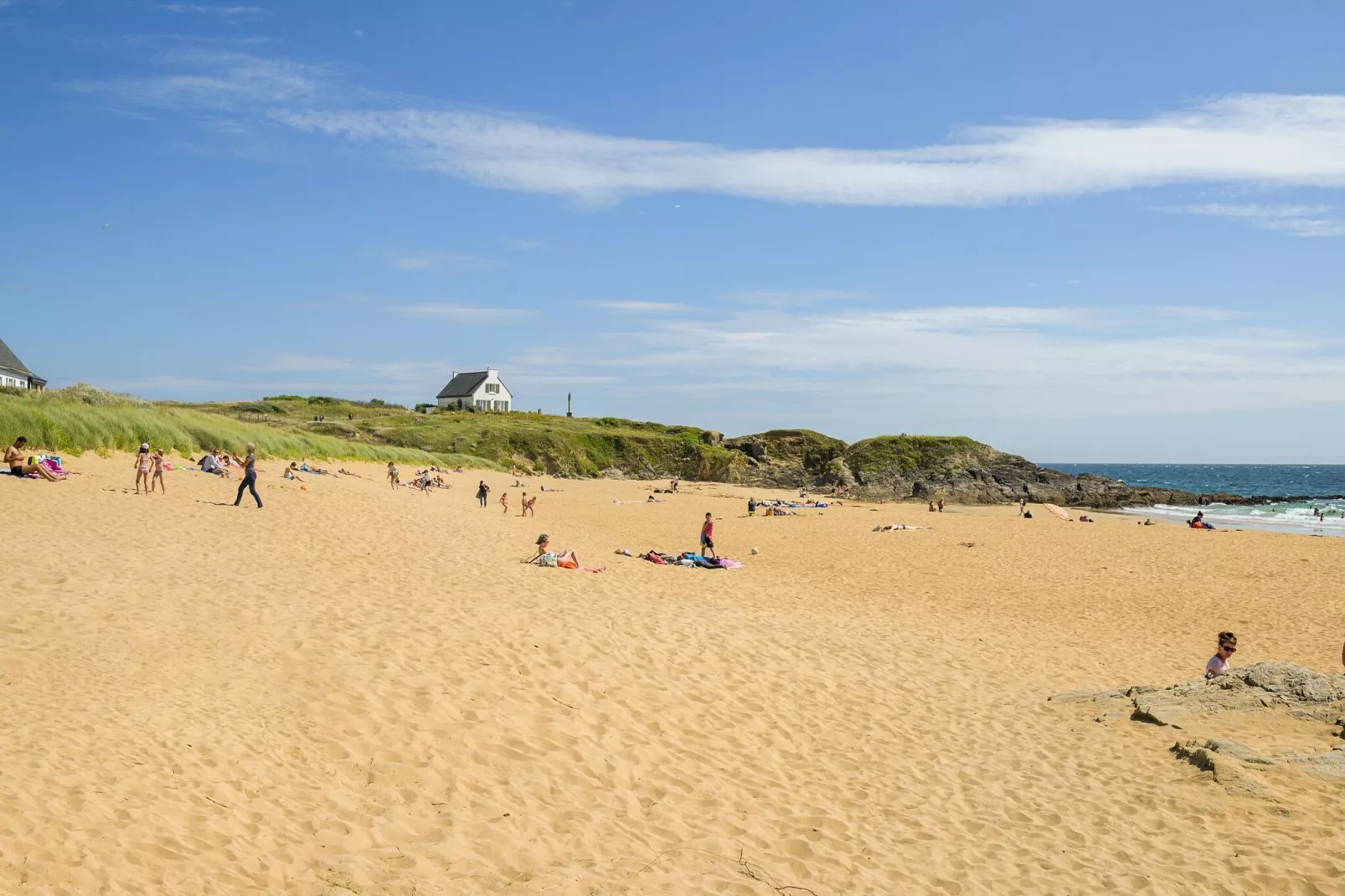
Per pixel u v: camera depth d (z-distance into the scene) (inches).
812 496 2874.0
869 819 300.5
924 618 675.4
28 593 442.6
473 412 4333.2
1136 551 1187.9
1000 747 373.7
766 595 718.5
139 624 412.5
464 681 381.7
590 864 253.4
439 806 279.6
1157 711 388.2
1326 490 4566.9
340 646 409.1
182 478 1034.7
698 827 285.1
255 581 533.3
